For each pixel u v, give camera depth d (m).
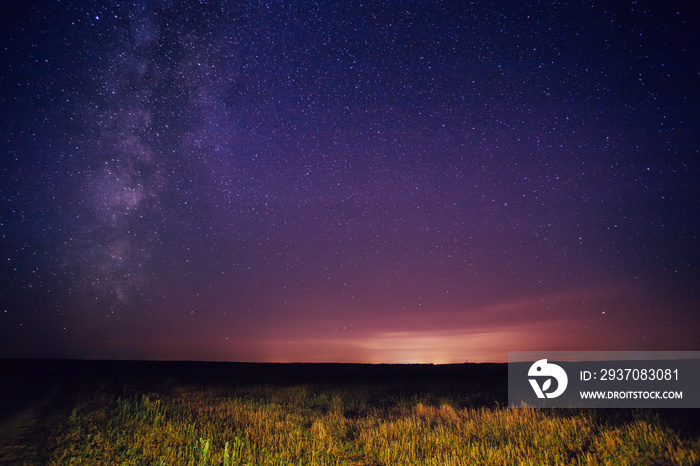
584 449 9.29
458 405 16.81
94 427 10.98
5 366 47.84
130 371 40.06
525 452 9.27
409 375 35.09
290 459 9.14
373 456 9.70
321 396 19.94
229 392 21.80
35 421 12.57
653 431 9.53
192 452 9.05
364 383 27.48
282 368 49.03
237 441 9.90
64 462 8.41
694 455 7.72
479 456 9.12
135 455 8.84
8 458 8.66
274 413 14.90
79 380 27.16
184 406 15.59
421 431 11.84
